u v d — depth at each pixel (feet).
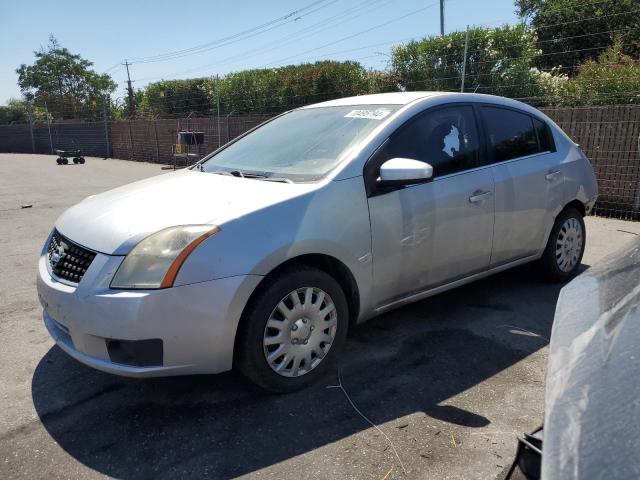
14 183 46.32
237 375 10.75
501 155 13.44
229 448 8.48
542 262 15.34
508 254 13.71
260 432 8.86
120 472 8.00
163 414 9.45
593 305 5.55
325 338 10.24
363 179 10.59
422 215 11.34
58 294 9.17
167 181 11.82
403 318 13.48
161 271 8.52
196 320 8.65
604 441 3.84
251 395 9.98
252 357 9.32
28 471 8.05
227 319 8.84
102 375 10.89
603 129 26.25
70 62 161.07
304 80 55.11
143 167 63.16
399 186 10.98
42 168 64.03
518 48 42.37
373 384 10.32
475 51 41.57
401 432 8.79
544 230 14.58
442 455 8.20
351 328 12.88
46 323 10.28
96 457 8.34
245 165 12.26
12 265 19.15
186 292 8.55
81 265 9.21
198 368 8.97
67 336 9.71
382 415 9.29
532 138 14.55
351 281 10.56
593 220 25.77
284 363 9.71
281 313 9.58
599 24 63.10
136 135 74.74
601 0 62.59
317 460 8.14
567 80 41.70
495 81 41.39
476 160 12.80
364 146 10.91
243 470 7.97
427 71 43.62
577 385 4.45
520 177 13.55
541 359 11.30
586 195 15.67
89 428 9.09
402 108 11.92
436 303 14.48
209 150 57.77
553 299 14.70
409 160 10.35
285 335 9.64
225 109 65.62
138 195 10.70
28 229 25.46
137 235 8.87
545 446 4.07
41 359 11.66
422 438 8.63
